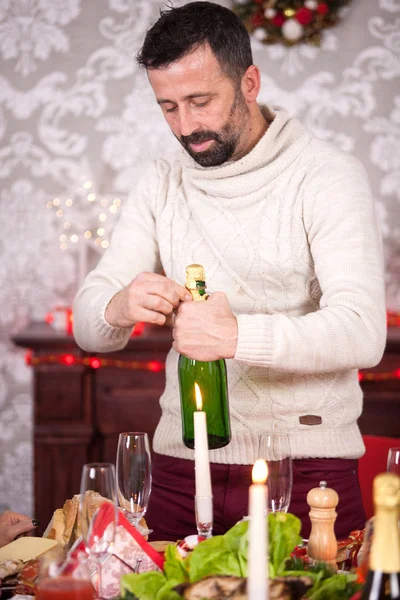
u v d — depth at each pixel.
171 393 1.89
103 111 3.73
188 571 1.18
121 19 3.71
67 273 3.76
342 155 1.77
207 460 1.29
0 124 3.74
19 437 3.79
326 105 3.68
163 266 1.93
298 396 1.75
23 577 1.28
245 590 1.06
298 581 1.08
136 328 3.31
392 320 3.52
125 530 1.28
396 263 3.71
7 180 3.76
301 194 1.75
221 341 1.56
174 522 1.84
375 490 0.92
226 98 1.68
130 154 3.74
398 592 0.97
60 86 3.73
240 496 1.76
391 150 3.69
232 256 1.80
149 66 1.66
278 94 3.68
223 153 1.73
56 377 3.28
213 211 1.83
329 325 1.57
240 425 1.77
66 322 3.45
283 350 1.55
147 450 1.43
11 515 1.63
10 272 3.77
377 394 3.22
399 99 3.67
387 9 3.64
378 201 3.71
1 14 3.72
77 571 1.05
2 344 3.78
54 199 3.74
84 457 3.29
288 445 1.40
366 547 1.16
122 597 1.11
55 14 3.72
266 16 3.56
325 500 1.26
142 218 1.98
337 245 1.66
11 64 3.73
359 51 3.66
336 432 1.77
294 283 1.78
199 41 1.62
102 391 3.29
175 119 1.73
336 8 3.60
